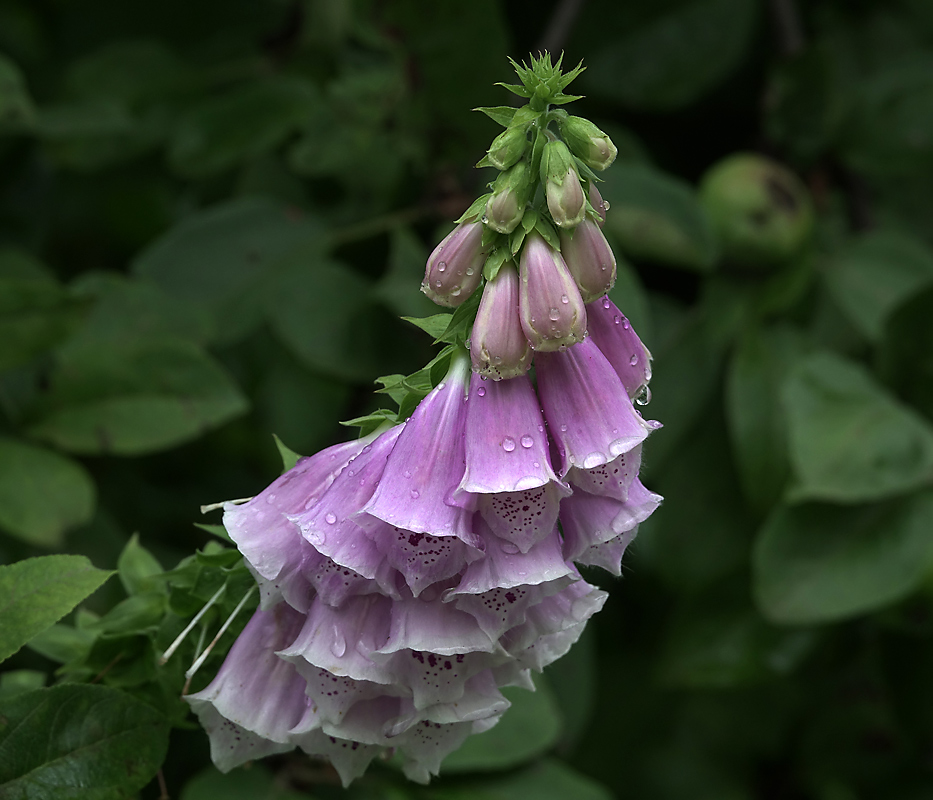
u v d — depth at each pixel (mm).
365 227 1419
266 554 973
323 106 1475
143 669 1033
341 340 1359
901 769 1575
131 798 1007
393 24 1302
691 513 1532
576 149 956
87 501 1169
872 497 1311
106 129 1444
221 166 1516
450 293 962
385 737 981
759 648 1477
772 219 1482
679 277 1573
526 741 1145
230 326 1399
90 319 1276
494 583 956
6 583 997
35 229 1562
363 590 970
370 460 976
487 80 1339
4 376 1195
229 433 1540
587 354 969
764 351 1498
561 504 973
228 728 1000
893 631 1451
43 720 992
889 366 1473
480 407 962
